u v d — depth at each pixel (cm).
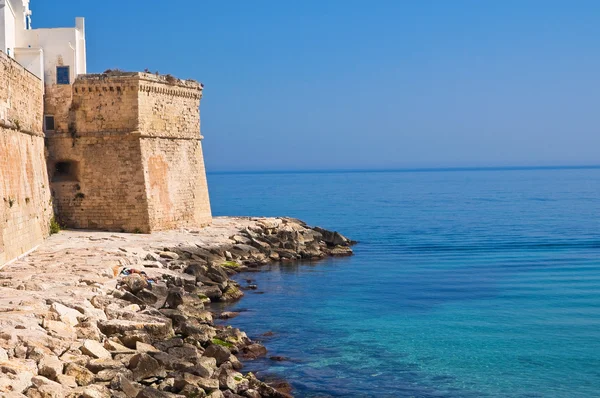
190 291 4616
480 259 7000
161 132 6688
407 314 4512
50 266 4334
